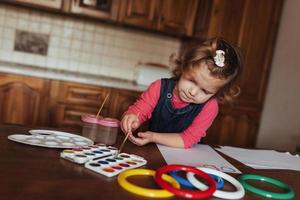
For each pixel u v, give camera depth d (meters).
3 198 0.52
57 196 0.56
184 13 2.64
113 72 2.77
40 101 2.23
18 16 2.49
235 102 2.69
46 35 2.57
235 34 2.66
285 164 1.06
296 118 2.71
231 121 2.72
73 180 0.64
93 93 2.31
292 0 2.80
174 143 1.05
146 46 2.83
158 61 2.88
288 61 2.82
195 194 0.62
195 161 0.91
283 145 2.81
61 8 2.35
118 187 0.63
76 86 2.28
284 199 0.71
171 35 2.85
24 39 2.52
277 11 2.73
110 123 0.95
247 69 2.71
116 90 2.36
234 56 1.04
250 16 2.67
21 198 0.53
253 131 2.81
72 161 0.74
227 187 0.72
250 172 0.90
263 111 2.85
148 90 1.26
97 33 2.69
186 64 1.05
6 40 2.49
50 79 2.22
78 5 2.38
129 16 2.50
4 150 0.75
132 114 1.08
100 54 2.72
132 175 0.70
